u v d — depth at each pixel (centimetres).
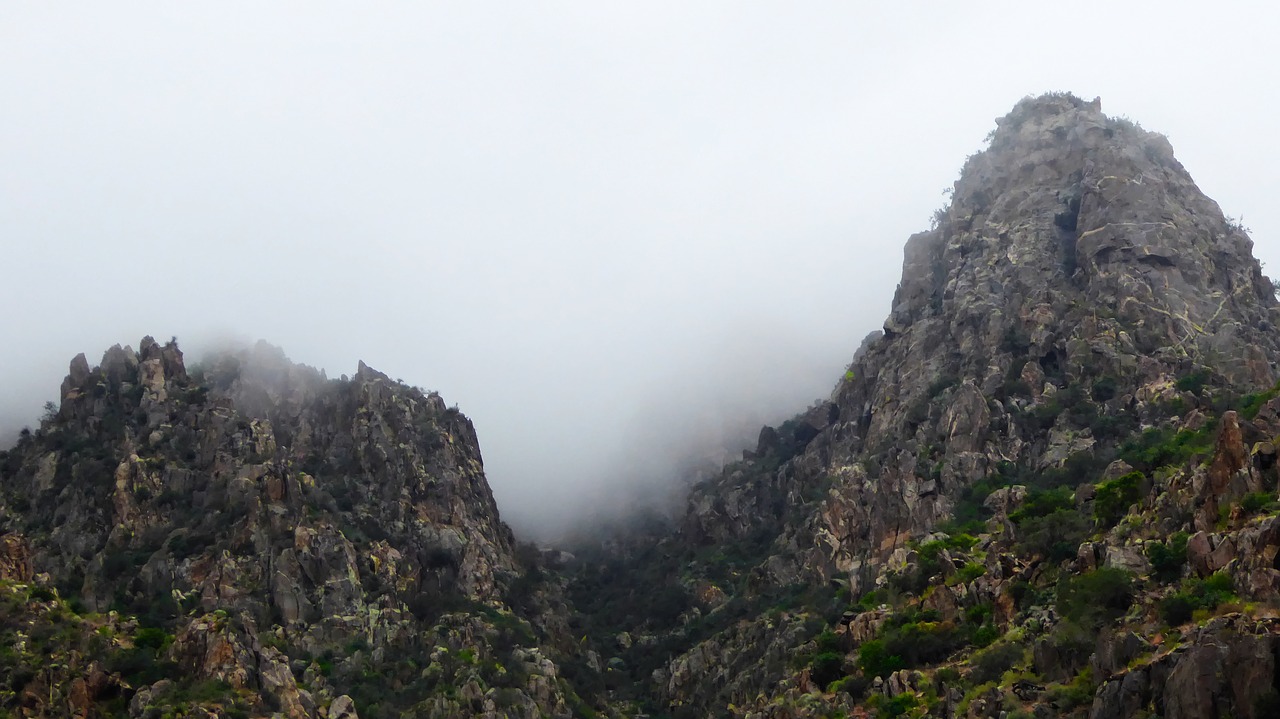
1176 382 17688
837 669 14650
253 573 18238
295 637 17588
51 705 14875
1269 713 9144
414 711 16675
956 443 18288
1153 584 11788
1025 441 18012
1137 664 10469
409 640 18350
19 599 16388
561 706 17925
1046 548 14088
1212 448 13412
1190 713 9488
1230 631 9762
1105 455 16725
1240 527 11400
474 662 17838
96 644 15850
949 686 12644
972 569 14512
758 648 18200
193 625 16262
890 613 14812
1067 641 11812
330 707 16162
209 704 14888
